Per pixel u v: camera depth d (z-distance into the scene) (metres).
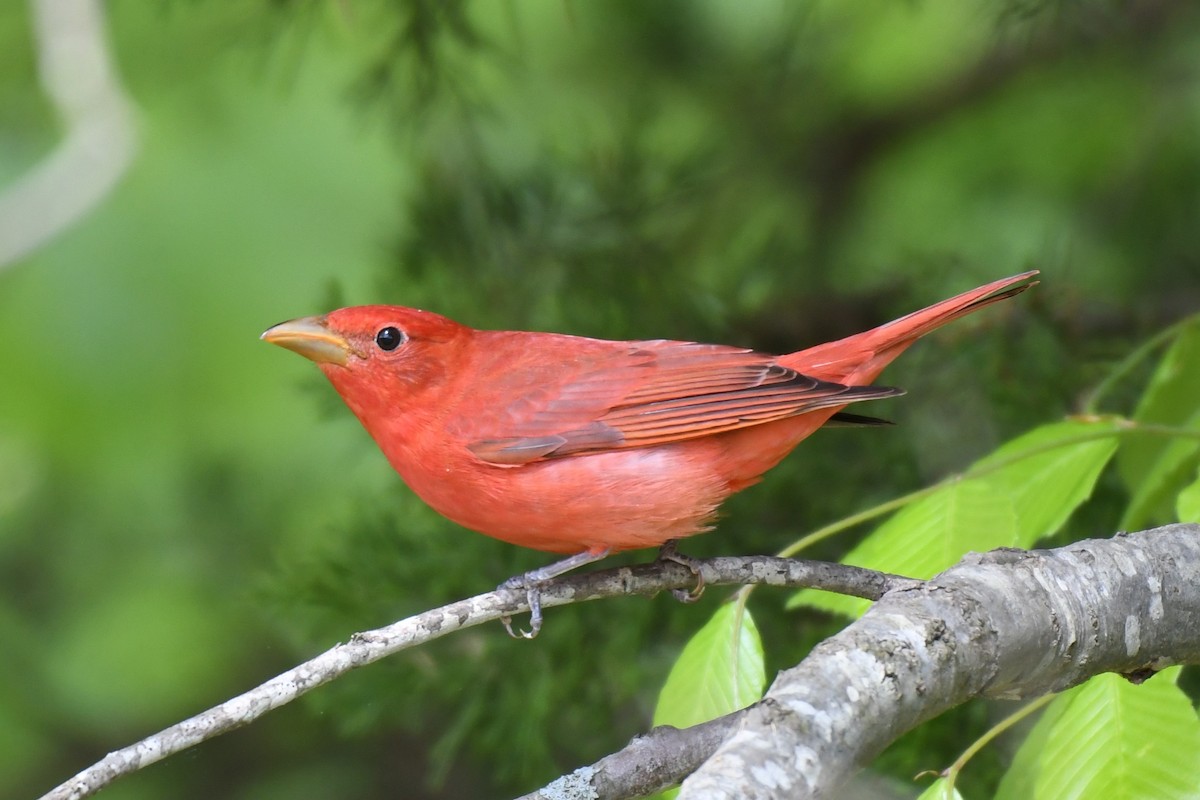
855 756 5.70
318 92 14.76
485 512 8.46
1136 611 6.57
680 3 13.63
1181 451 8.20
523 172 11.84
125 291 14.51
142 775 13.94
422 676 10.20
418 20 10.72
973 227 13.73
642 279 11.50
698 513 8.30
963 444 10.77
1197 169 13.10
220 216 14.63
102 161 10.16
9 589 14.77
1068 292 11.12
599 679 10.23
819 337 11.82
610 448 8.23
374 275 11.73
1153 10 12.92
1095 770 6.51
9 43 13.03
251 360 14.63
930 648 6.00
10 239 10.06
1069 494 7.70
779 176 13.80
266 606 10.52
